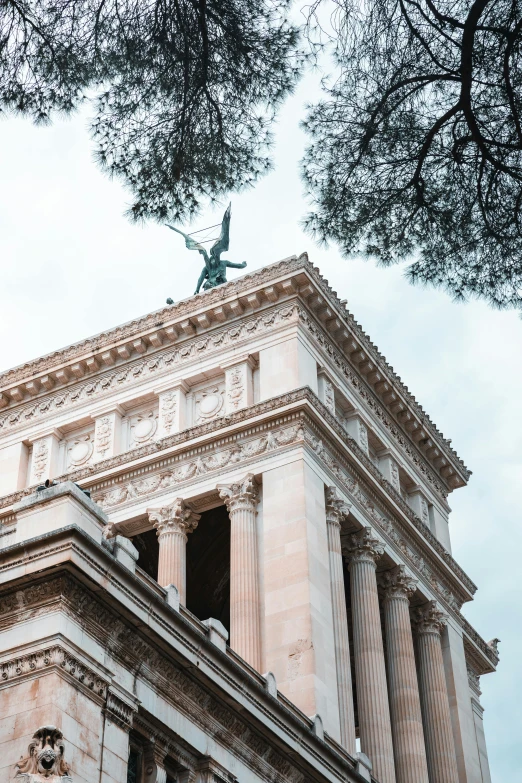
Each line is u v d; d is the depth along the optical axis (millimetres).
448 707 78688
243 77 33531
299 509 68375
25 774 36625
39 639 39188
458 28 31828
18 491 76250
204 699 44656
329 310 77188
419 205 33312
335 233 34125
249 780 46219
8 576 40188
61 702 38188
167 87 33594
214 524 78312
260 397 73938
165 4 32969
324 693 63500
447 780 75750
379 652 71688
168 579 70375
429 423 86125
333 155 34031
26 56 33094
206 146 34375
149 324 78938
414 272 33750
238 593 66938
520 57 31344
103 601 40750
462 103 31375
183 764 43062
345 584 82188
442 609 82125
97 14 33031
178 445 73438
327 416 72375
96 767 38500
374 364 80500
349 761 54562
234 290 77000
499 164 31906
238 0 33000
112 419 78188
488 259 33250
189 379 76938
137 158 34312
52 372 80688
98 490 75250
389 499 77438
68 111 33500
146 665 42344
